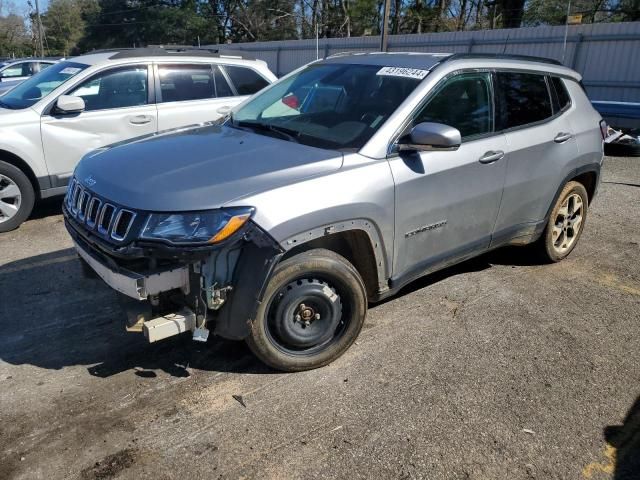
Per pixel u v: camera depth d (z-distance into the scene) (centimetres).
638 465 272
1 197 578
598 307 432
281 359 326
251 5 4900
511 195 425
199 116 686
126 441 279
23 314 404
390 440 282
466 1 3950
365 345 368
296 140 358
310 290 320
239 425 291
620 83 1755
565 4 3156
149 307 301
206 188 289
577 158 477
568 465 271
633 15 2889
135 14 5297
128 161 331
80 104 598
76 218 325
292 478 257
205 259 285
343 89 394
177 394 315
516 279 479
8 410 300
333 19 4275
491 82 412
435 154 363
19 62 1614
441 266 397
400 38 2483
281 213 291
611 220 652
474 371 343
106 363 345
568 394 324
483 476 262
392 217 341
